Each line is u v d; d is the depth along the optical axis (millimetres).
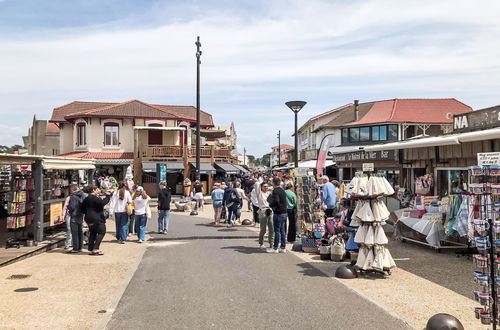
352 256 9953
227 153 37031
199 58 24547
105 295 7277
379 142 38125
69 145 40125
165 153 33938
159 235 14562
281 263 9953
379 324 5867
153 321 6012
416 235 12039
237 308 6574
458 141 10039
